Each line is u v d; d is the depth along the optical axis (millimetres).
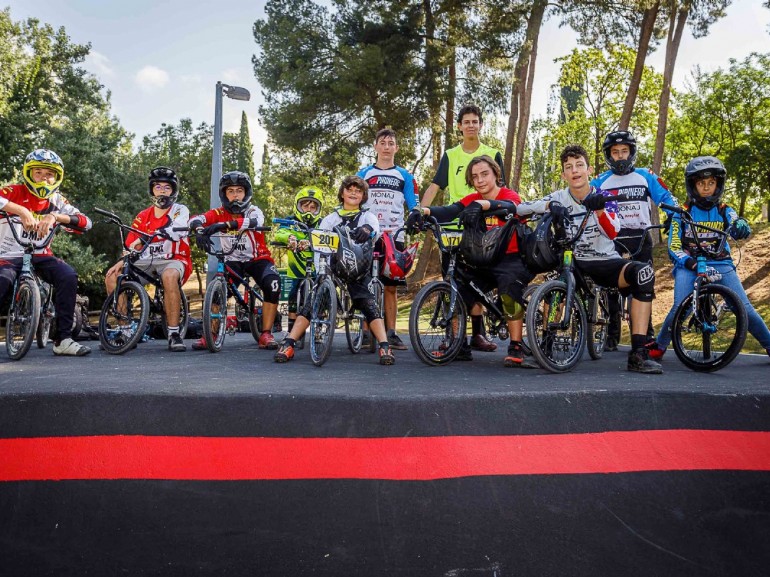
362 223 5355
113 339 5730
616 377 4309
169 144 46969
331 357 5637
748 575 2436
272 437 3047
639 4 20219
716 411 3377
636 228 5742
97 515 2615
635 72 21203
